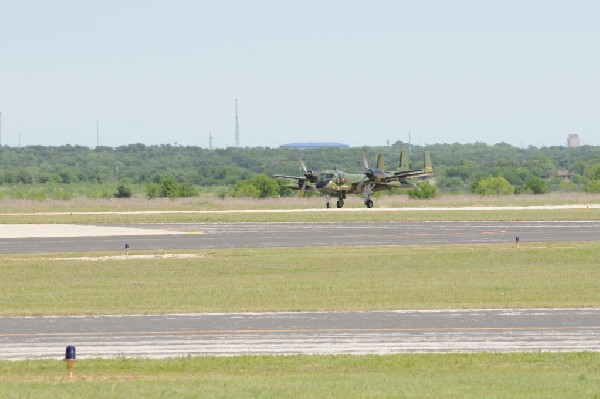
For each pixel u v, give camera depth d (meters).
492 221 189.25
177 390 44.06
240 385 45.41
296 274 102.94
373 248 132.00
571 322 66.69
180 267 109.38
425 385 45.09
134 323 66.81
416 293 84.88
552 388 44.19
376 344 58.59
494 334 61.94
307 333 62.56
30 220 195.00
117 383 46.31
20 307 76.06
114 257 120.19
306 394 42.94
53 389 44.50
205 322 67.25
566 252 123.62
